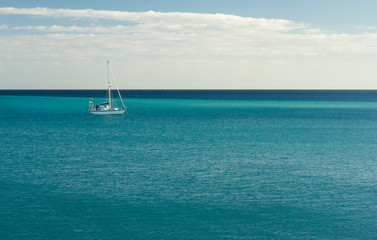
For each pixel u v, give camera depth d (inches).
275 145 1910.7
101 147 1819.6
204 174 1299.2
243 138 2155.5
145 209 952.9
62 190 1103.0
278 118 3462.1
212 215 916.6
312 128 2674.7
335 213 932.0
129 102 6387.8
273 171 1348.4
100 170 1343.5
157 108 4852.4
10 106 4995.1
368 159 1565.0
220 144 1934.1
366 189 1128.8
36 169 1352.1
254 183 1189.7
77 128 2605.8
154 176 1267.2
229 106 5388.8
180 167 1400.1
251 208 963.3
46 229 830.5
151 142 1988.2
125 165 1425.9
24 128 2578.7
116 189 1116.5
